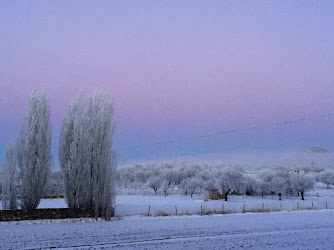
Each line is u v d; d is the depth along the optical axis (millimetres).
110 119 35312
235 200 73625
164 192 98750
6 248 18734
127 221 31297
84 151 34281
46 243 20156
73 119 35688
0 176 32812
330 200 67375
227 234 23734
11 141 33188
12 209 31422
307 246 19344
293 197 84688
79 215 32875
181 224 28953
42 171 33375
